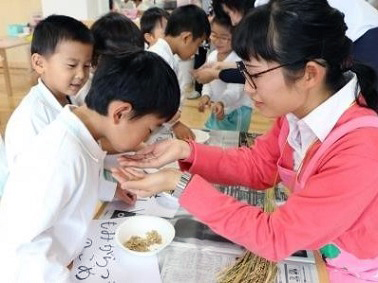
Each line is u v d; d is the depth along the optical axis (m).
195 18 1.74
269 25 0.62
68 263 0.79
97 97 0.75
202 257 0.81
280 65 0.64
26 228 0.70
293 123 0.83
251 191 1.07
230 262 0.80
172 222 0.94
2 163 1.23
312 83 0.67
